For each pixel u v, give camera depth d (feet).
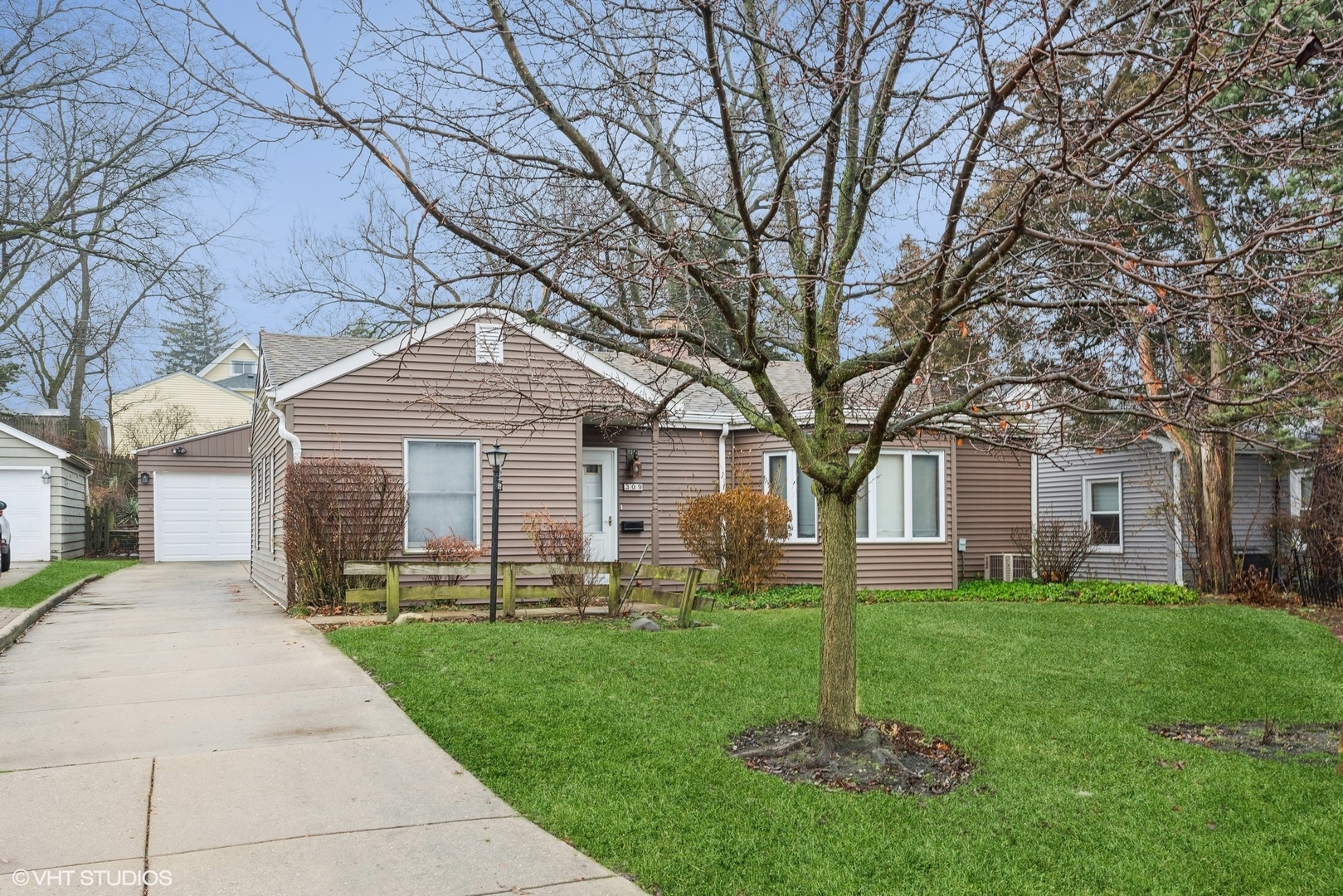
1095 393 16.87
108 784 17.51
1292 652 33.09
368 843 14.98
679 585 50.90
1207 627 38.04
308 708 23.17
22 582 53.11
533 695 23.95
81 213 62.13
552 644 30.81
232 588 57.88
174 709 23.11
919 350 16.55
